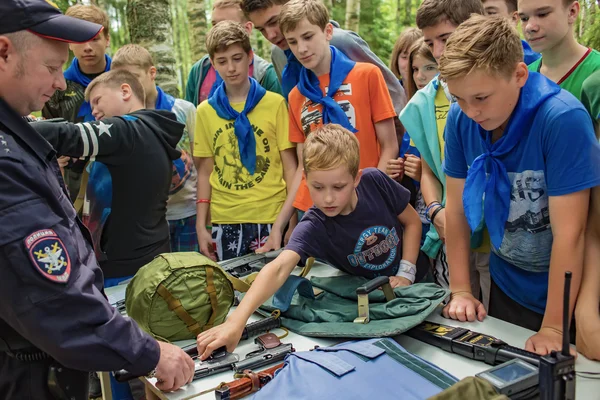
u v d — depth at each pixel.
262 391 1.09
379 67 2.54
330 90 2.31
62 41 1.07
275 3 2.53
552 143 1.30
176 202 2.78
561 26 1.77
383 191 1.71
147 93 2.75
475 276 2.17
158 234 2.12
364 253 1.68
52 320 0.99
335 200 1.52
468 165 1.55
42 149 1.11
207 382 1.24
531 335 1.37
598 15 2.91
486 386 0.99
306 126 2.39
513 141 1.36
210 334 1.34
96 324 1.04
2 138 1.01
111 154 1.83
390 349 1.19
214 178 2.66
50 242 0.99
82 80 3.00
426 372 1.10
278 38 2.60
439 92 2.07
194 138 2.71
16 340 1.16
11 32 1.01
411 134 2.11
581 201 1.29
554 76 1.89
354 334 1.36
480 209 1.42
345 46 2.54
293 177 2.55
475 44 1.23
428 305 1.46
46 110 3.06
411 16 8.27
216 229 2.63
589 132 1.28
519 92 1.34
